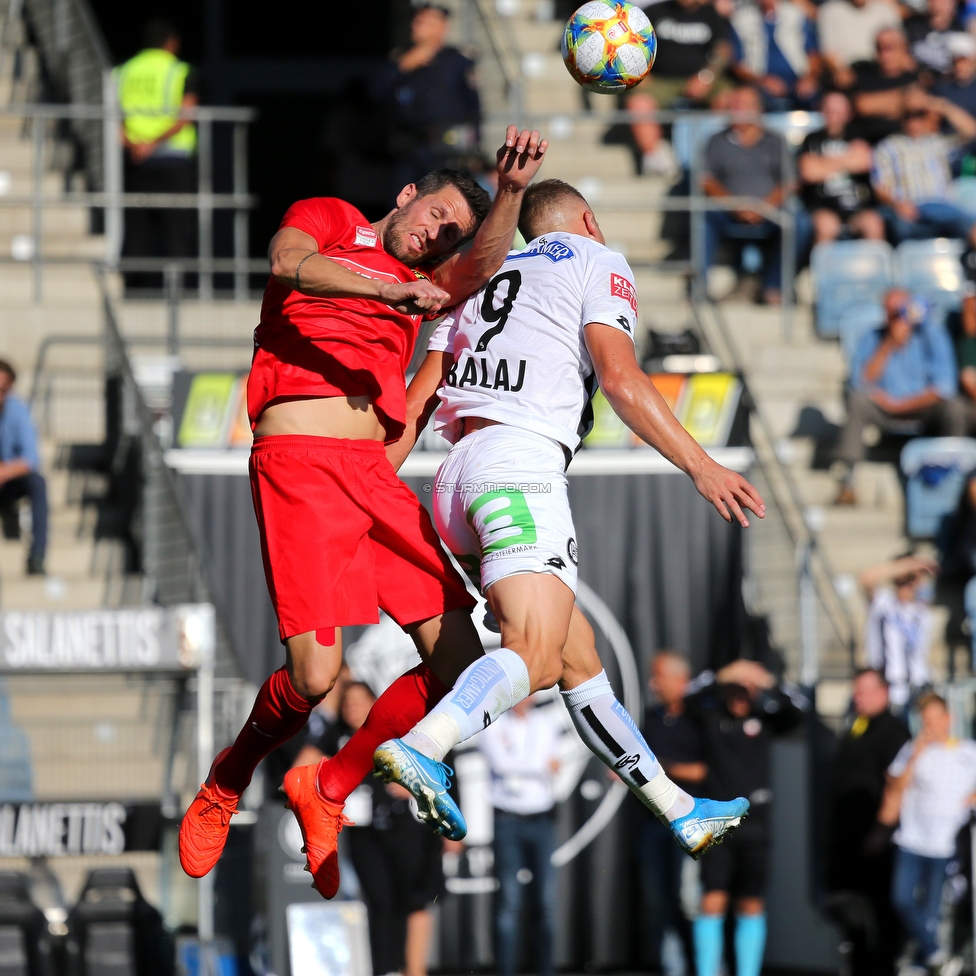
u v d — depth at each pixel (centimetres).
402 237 1502
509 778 3306
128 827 2936
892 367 4512
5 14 5000
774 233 4797
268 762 3212
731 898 3359
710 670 3681
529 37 5534
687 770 3316
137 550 3928
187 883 2953
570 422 1485
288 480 1455
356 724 3180
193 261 4581
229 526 3647
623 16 1545
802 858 3500
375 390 1480
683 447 1398
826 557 4259
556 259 1507
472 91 4616
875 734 3403
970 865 3334
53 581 3778
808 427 4619
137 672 2884
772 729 3462
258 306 4581
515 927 3306
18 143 4884
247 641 3616
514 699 1373
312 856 1516
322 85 6297
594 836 3544
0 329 4331
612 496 3703
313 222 1470
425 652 1507
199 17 6275
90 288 4581
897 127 5031
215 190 6088
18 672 2819
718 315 4434
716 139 4825
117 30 6250
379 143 4556
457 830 1302
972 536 4197
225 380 3700
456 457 1491
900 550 4350
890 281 4875
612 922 3519
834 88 5100
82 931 2867
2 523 3962
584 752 3562
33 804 2903
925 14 5347
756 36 5278
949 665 4181
